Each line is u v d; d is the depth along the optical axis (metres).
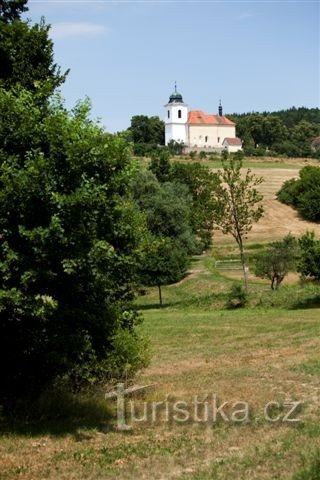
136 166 12.27
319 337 24.98
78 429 12.55
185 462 10.39
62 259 11.05
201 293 49.97
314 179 86.56
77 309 13.20
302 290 41.19
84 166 11.43
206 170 81.06
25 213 10.99
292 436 11.45
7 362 13.74
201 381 16.81
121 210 12.12
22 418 13.38
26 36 17.39
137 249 12.77
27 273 10.76
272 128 192.88
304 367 18.30
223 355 21.86
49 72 18.12
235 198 46.16
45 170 10.96
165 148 148.75
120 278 13.76
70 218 10.88
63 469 10.21
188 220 58.06
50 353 13.35
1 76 17.27
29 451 11.19
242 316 34.94
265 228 79.38
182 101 176.38
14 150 11.79
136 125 182.75
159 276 46.25
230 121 180.25
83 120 12.34
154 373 18.41
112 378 14.94
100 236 11.79
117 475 9.88
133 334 15.84
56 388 14.30
